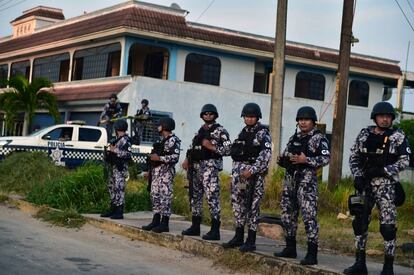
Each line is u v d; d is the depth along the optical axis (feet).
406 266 28.14
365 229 23.45
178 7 91.86
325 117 93.86
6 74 116.06
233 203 27.86
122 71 84.28
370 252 31.12
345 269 24.07
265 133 26.81
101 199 42.50
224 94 83.82
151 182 33.76
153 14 86.02
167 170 33.22
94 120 84.74
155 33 84.74
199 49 92.68
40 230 35.27
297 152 25.09
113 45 88.22
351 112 94.12
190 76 92.53
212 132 29.81
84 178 43.42
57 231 35.60
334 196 48.32
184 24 88.99
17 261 25.86
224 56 95.55
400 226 43.21
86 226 37.63
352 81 109.29
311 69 104.78
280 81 52.49
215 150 29.68
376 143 22.94
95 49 91.86
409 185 61.00
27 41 106.01
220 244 28.96
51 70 102.63
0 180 52.11
